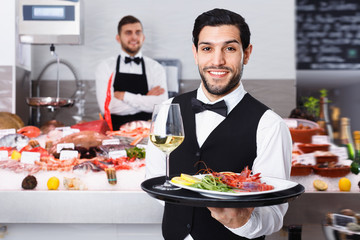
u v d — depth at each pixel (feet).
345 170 6.13
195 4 14.40
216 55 3.92
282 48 14.43
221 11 3.97
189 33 14.46
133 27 13.57
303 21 14.74
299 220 5.64
